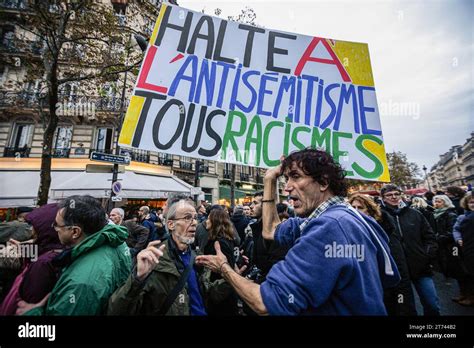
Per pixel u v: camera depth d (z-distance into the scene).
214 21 2.17
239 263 3.07
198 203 9.70
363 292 0.97
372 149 2.09
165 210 2.27
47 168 6.26
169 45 2.03
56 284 1.37
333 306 0.98
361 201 2.70
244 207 6.73
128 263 1.77
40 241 1.60
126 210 12.98
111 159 6.57
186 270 1.72
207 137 1.94
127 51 7.49
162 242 1.80
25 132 13.49
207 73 2.06
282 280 0.98
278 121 2.08
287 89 2.16
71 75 7.33
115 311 1.27
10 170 12.02
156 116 1.88
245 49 2.18
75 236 1.56
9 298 1.38
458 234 3.96
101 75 7.30
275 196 1.83
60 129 13.72
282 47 2.24
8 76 12.73
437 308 2.82
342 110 2.16
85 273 1.37
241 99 2.07
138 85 1.89
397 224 3.11
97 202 1.70
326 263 0.95
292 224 1.65
